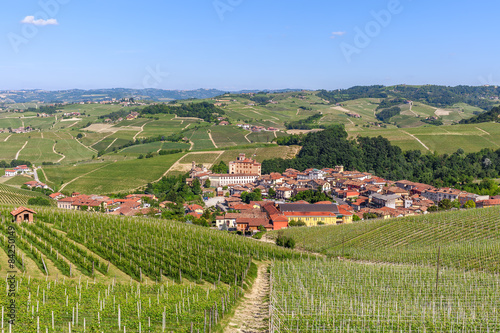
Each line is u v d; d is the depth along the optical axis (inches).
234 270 2701.8
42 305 1768.0
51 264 2401.6
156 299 2028.8
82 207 6412.4
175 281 2495.1
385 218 5467.5
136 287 2226.9
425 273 2893.7
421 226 4753.9
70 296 1909.4
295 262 3275.1
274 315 1932.8
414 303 2219.5
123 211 5954.7
